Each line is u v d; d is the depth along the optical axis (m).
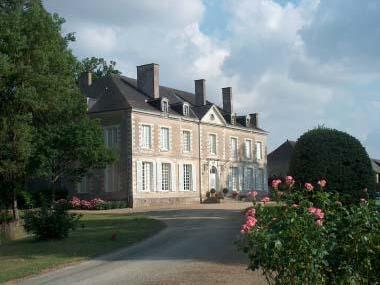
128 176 39.41
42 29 24.08
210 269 12.07
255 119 55.66
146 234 20.33
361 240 6.64
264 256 6.20
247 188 53.00
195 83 50.34
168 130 43.34
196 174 46.03
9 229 21.38
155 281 10.95
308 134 15.84
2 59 21.53
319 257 6.21
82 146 32.97
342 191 14.95
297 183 15.36
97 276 12.15
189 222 24.88
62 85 25.72
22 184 29.36
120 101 40.41
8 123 24.05
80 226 23.59
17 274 12.79
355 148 15.44
